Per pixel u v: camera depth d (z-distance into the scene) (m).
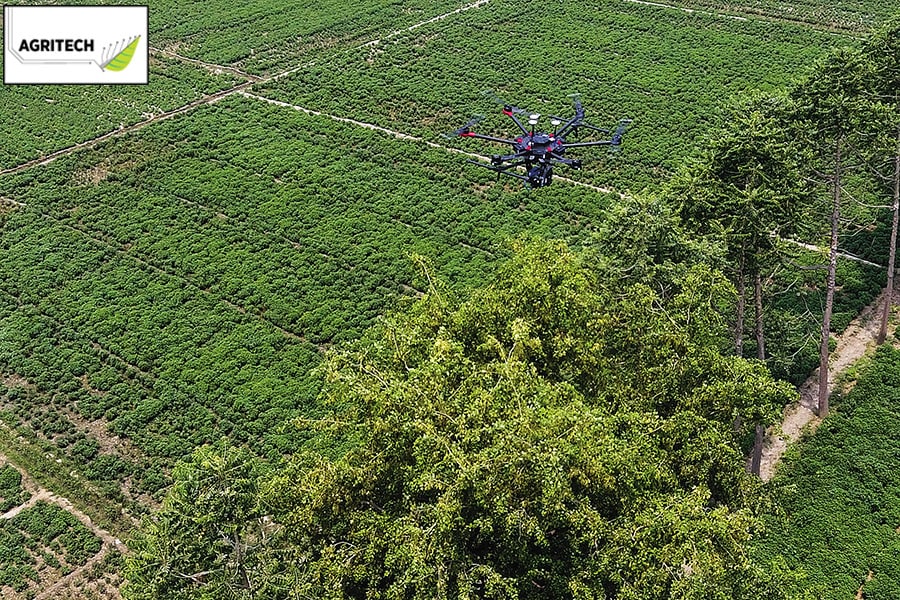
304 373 54.34
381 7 114.00
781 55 94.44
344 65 97.75
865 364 51.97
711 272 37.69
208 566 30.61
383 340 36.41
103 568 42.50
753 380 34.94
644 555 27.89
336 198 72.94
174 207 72.75
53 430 51.22
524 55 97.81
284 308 60.28
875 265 60.66
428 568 27.19
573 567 29.16
